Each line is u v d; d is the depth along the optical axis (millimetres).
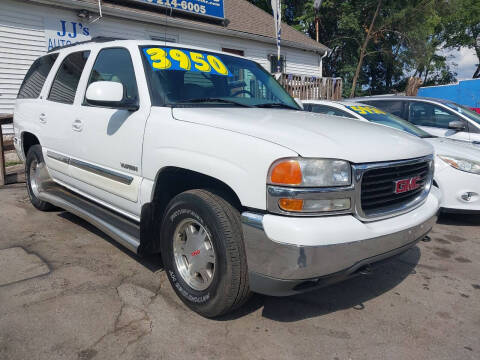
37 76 4645
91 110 3375
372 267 2357
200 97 3039
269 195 2102
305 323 2566
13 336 2289
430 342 2402
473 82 19875
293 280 2076
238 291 2344
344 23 23812
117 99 2807
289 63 16594
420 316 2701
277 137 2215
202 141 2422
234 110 2863
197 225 2584
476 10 30812
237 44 14023
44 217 4523
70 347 2217
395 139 2645
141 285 2963
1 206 4938
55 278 3018
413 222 2477
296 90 11492
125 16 10352
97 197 3496
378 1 21406
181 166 2521
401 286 3150
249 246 2186
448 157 4555
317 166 2090
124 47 3240
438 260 3707
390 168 2400
